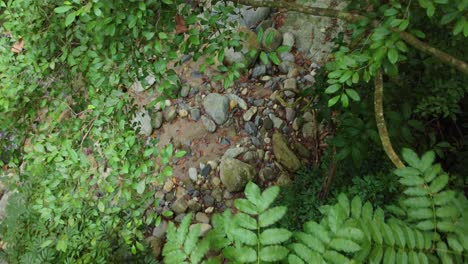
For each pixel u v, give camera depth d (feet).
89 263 8.61
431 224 4.26
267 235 3.68
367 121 8.26
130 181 6.87
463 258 4.35
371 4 7.32
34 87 7.02
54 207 7.05
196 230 3.70
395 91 8.23
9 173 10.26
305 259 3.63
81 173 6.87
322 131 12.62
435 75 7.93
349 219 3.87
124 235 7.67
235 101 13.70
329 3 13.85
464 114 9.82
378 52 5.31
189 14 6.82
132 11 5.71
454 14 5.19
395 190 8.84
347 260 3.59
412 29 6.15
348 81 5.66
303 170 11.89
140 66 6.57
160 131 13.73
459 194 4.63
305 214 10.46
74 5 6.21
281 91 13.56
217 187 12.73
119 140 6.72
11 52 7.02
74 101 8.21
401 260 3.92
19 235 9.78
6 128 7.35
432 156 4.47
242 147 13.12
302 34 14.33
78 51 6.67
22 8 6.76
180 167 13.19
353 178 9.50
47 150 7.23
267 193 3.73
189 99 13.93
